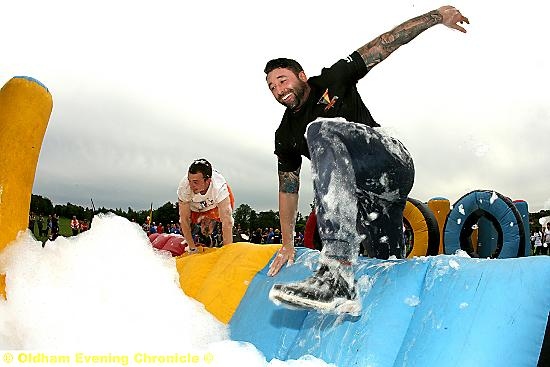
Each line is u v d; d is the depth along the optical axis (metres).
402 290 2.36
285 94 2.72
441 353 1.94
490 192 6.58
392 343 2.22
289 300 2.34
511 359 1.80
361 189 2.70
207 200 4.93
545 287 1.87
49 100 3.09
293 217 3.19
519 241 6.32
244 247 3.63
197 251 4.77
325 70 2.74
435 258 2.40
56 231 20.58
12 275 2.58
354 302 2.37
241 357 2.29
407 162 2.69
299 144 2.88
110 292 2.62
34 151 2.95
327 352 2.40
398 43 2.69
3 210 2.72
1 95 2.98
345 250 2.37
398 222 2.90
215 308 3.16
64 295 2.52
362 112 2.74
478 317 1.93
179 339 2.52
